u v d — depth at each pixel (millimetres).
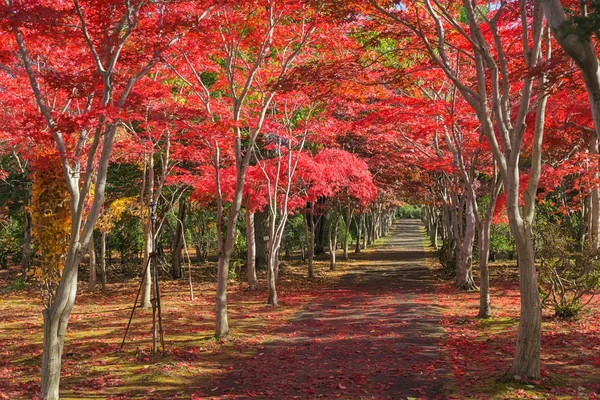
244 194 20609
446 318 13680
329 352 10320
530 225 7836
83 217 17109
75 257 6906
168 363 9492
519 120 7648
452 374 8398
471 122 12766
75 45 10203
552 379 7680
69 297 6895
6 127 11336
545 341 10125
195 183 17625
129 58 8336
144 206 18938
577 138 15812
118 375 8812
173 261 26594
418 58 13250
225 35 11859
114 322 14094
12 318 15086
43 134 7781
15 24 7004
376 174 26234
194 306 16953
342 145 23453
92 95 8273
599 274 12219
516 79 8352
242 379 8523
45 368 6730
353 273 27109
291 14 11891
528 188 7992
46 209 12484
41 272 12586
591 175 14727
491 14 13078
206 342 11336
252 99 16219
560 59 7188
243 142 21922
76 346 11086
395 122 13711
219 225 11922
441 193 24984
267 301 17859
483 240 13570
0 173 21422
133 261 29812
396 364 9195
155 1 8469
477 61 8500
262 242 28781
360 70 10141
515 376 7727
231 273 24938
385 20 10289
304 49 14641
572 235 20312
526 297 7773
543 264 12656
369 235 50000
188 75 13633
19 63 10898
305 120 17141
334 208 29828
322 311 15609
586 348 9477
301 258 37000
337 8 9367
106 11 7590
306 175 18422
